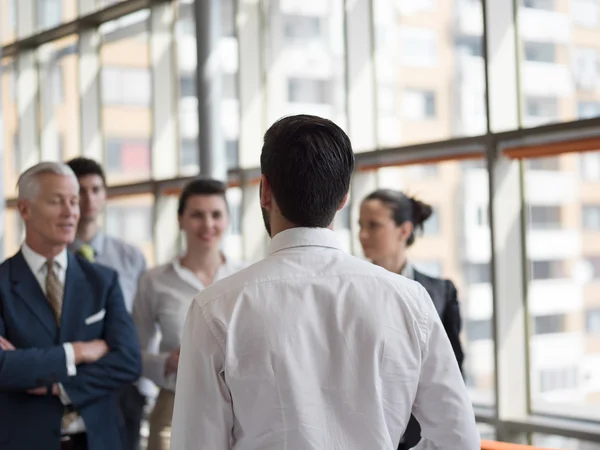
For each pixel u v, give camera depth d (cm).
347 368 143
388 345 145
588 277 419
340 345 143
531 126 427
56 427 265
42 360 261
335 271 148
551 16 427
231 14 620
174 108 704
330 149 148
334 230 155
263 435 141
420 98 493
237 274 148
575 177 420
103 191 402
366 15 537
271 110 609
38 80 900
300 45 580
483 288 451
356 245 530
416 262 483
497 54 447
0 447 260
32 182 272
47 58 884
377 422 143
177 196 680
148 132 712
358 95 539
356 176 529
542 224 435
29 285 274
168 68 704
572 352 425
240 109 614
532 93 438
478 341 455
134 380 285
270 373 140
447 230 470
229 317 142
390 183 514
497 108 446
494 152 443
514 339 441
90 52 788
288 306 143
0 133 686
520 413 439
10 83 918
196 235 358
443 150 476
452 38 471
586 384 420
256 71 617
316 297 145
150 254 712
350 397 143
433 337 150
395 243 302
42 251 276
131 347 283
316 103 568
